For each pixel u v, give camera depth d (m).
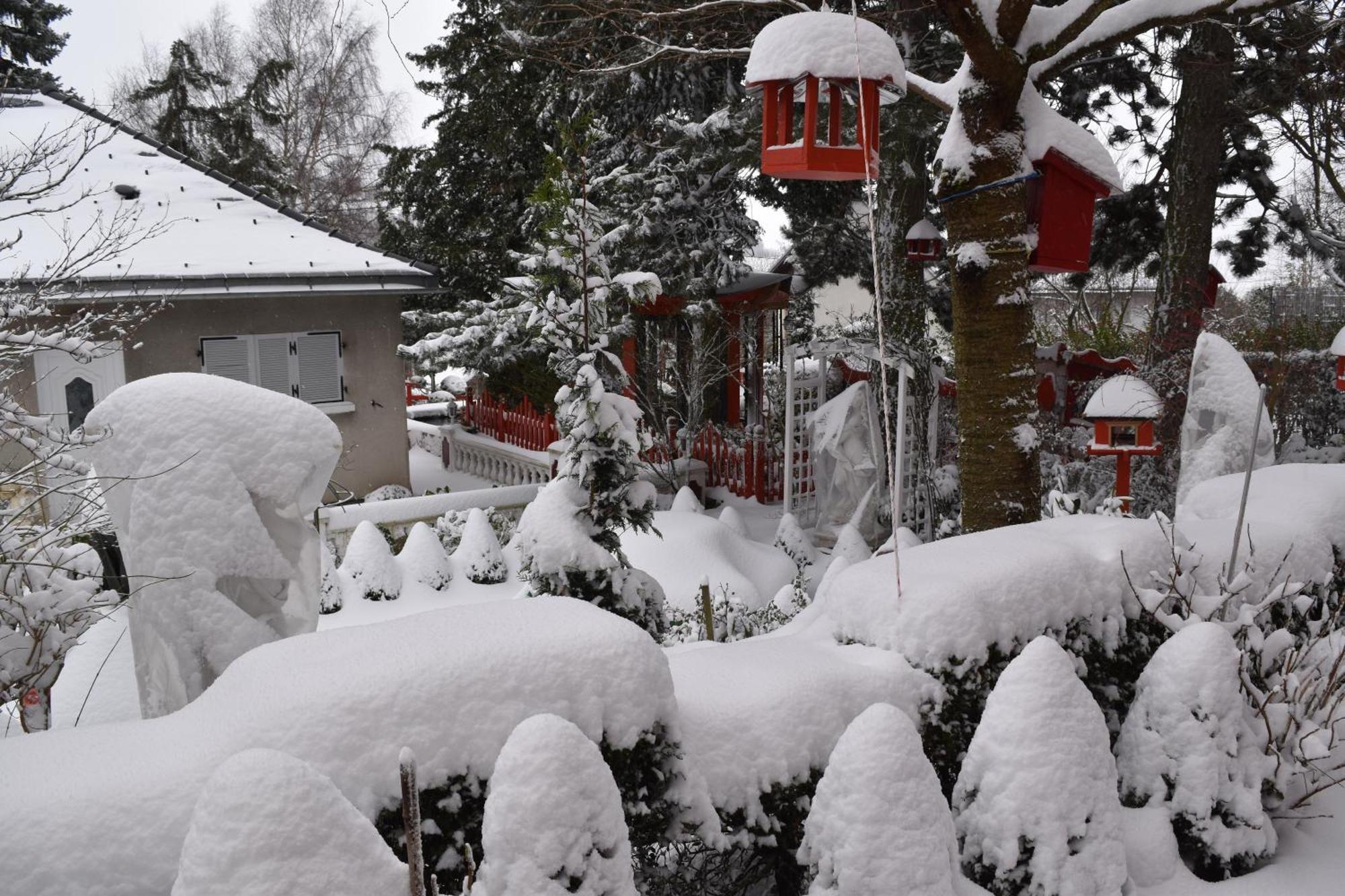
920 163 12.56
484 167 18.22
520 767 2.35
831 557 11.23
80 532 4.60
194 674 3.52
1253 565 4.47
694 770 3.05
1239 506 5.45
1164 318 13.27
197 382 3.73
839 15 5.21
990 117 6.16
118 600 4.12
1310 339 17.89
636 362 15.14
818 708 3.36
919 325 12.70
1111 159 6.45
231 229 13.61
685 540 9.56
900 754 2.85
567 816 2.34
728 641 7.05
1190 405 7.49
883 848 2.78
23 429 4.27
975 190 6.14
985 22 5.77
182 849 2.15
